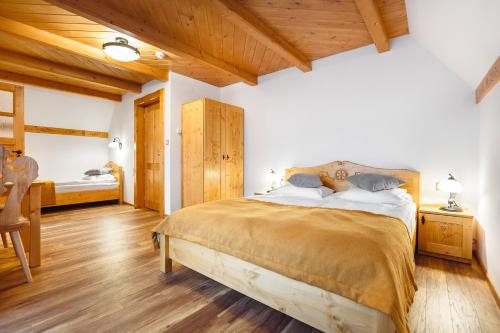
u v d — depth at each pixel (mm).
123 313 1585
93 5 2174
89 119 5574
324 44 3119
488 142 2164
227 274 1725
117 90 4996
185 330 1436
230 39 2945
